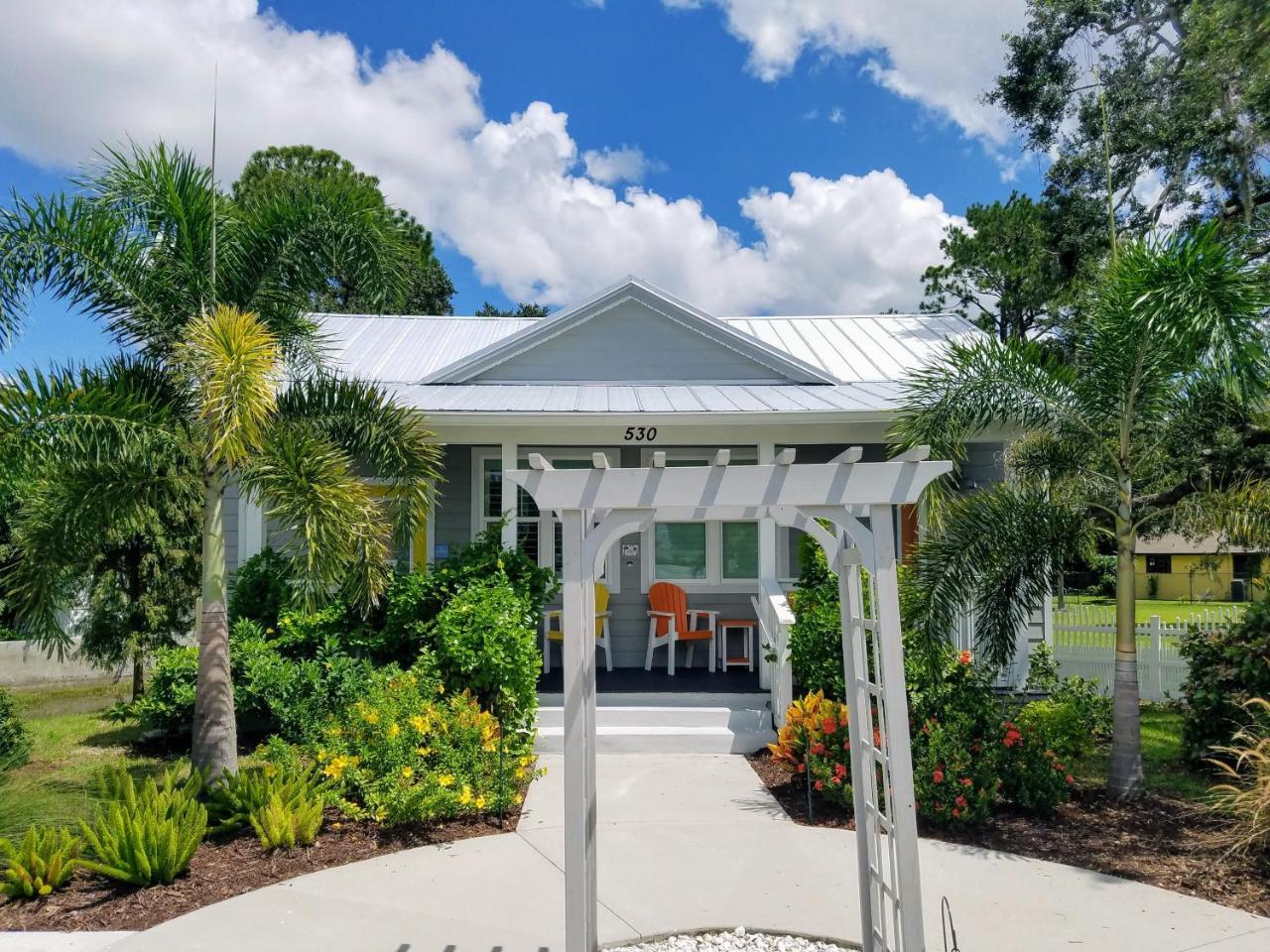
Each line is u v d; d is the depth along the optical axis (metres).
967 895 5.10
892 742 3.77
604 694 9.59
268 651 8.65
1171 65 15.79
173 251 7.30
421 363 13.27
